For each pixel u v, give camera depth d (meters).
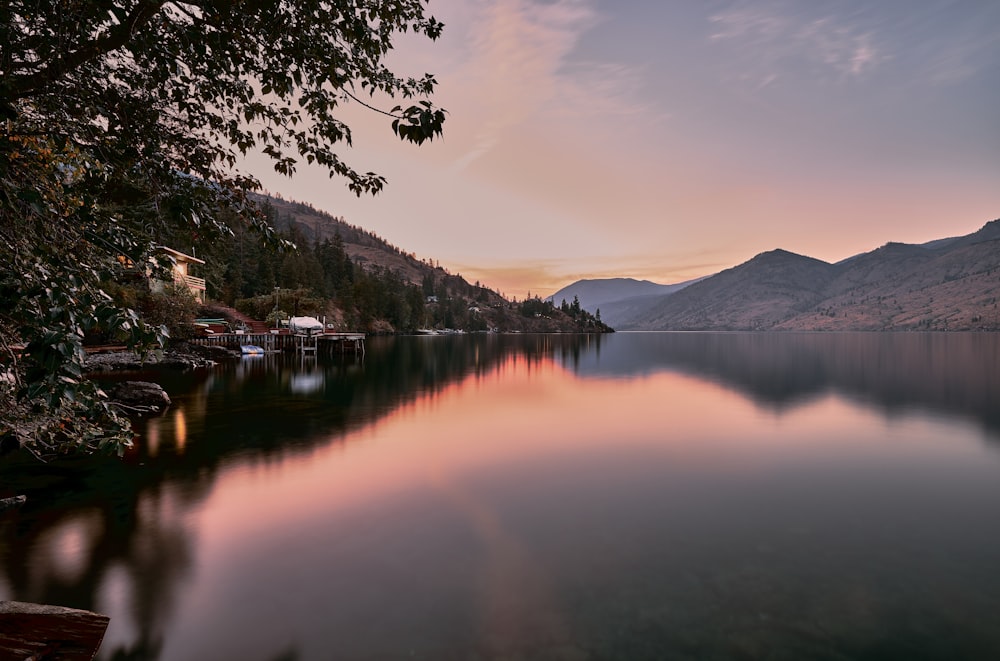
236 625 5.46
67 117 3.77
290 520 8.52
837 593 6.24
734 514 9.02
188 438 14.70
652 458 12.98
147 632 5.33
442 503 9.42
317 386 28.03
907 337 176.62
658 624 5.53
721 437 15.69
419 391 27.02
